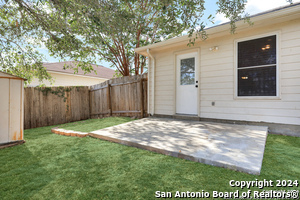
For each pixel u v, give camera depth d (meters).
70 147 2.73
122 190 1.45
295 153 2.20
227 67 3.98
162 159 2.07
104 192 1.43
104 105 6.82
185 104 4.86
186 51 4.71
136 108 5.83
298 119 3.12
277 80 3.33
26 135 3.84
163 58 5.24
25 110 5.19
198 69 4.47
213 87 4.20
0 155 2.41
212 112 4.22
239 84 3.83
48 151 2.56
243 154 1.95
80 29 4.23
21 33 4.52
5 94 2.87
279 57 3.29
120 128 3.64
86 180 1.64
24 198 1.38
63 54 4.72
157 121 4.42
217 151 2.07
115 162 2.04
